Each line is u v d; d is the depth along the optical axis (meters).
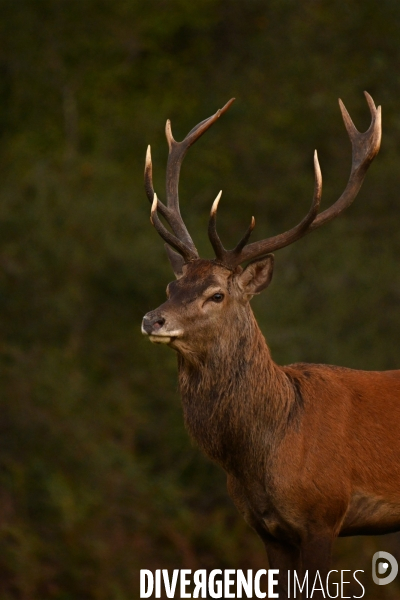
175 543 25.75
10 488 26.33
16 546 24.45
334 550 25.03
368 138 14.36
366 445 13.30
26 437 27.55
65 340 30.89
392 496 13.38
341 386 13.67
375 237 36.09
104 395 29.36
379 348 33.03
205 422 13.25
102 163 34.16
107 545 25.02
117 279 31.48
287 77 39.38
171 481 28.08
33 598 23.58
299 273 34.41
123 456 27.64
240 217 37.16
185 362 13.35
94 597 23.84
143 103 39.78
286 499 12.97
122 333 31.39
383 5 38.56
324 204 36.91
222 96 39.84
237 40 42.12
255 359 13.23
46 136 37.53
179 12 41.53
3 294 30.34
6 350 28.81
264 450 13.10
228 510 28.28
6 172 33.94
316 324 32.56
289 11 40.47
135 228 32.44
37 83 37.78
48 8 37.72
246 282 13.40
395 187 36.06
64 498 25.61
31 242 30.77
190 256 13.65
